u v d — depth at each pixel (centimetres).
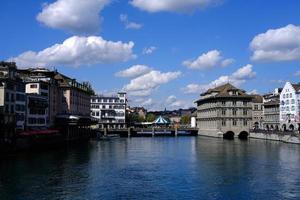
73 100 16688
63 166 7506
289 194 5159
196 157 9200
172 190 5416
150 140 16600
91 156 9406
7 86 10744
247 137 18638
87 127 18675
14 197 4962
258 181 6003
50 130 12569
